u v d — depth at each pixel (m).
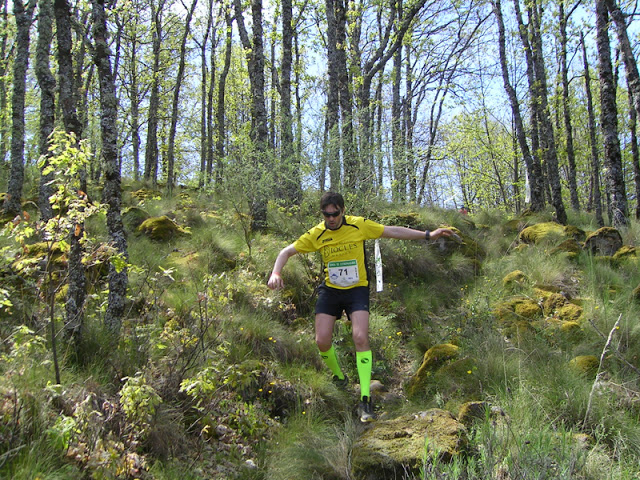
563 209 11.25
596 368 4.31
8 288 4.12
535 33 13.50
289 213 7.34
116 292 4.36
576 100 19.02
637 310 5.51
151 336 4.18
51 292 3.33
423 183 11.87
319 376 4.55
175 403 3.67
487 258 8.30
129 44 17.81
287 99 10.74
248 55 10.83
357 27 15.17
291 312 5.69
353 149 6.89
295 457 3.48
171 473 3.07
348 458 3.37
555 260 7.42
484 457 2.90
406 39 15.49
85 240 3.96
